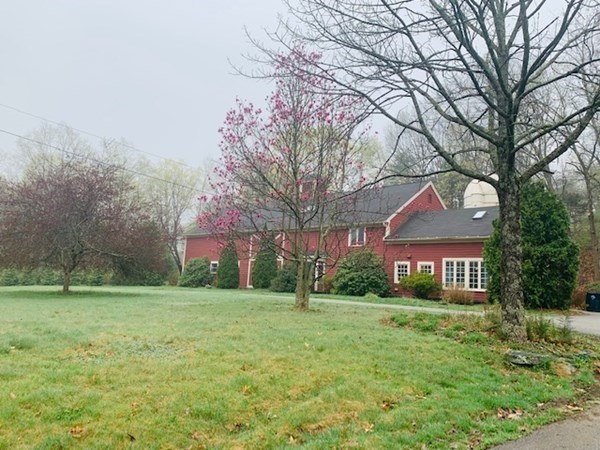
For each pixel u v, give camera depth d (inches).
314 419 173.5
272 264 1152.8
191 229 1536.7
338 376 218.7
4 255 701.9
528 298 659.4
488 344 306.2
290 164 487.5
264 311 465.1
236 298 687.1
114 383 185.5
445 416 185.2
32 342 244.4
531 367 269.3
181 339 276.8
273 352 252.2
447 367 251.3
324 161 483.8
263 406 181.0
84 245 716.7
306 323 368.8
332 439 157.3
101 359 219.5
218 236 520.1
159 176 1609.3
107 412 158.6
